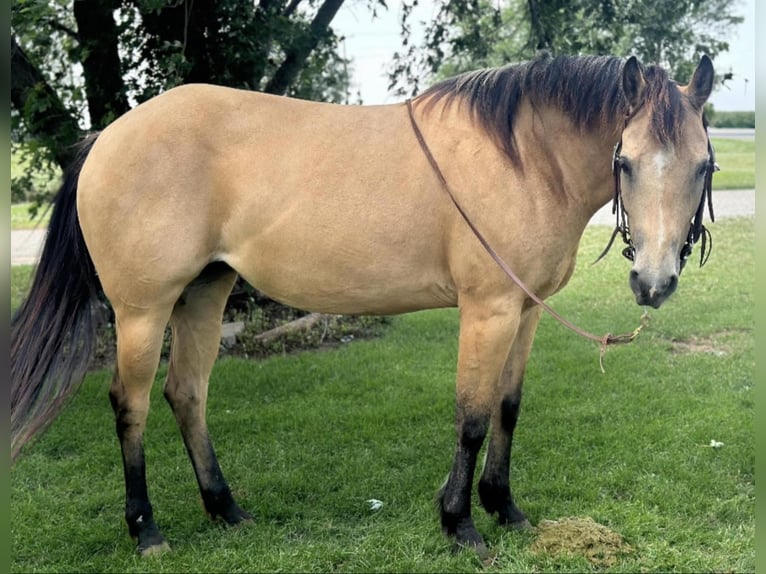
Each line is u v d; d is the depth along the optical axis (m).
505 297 2.54
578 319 6.35
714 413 4.06
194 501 3.25
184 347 2.99
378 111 2.76
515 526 2.91
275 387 4.79
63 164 5.44
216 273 2.95
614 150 2.42
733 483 3.24
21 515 3.11
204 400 3.05
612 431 3.86
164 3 4.39
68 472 3.58
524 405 4.31
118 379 2.81
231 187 2.67
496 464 2.93
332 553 2.74
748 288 7.36
